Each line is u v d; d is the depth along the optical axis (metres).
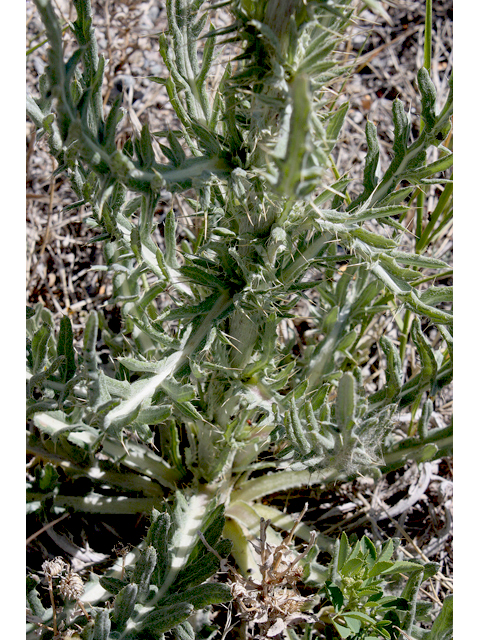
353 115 0.67
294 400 0.35
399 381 0.43
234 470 0.45
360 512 0.49
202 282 0.34
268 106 0.28
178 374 0.33
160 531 0.35
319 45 0.27
